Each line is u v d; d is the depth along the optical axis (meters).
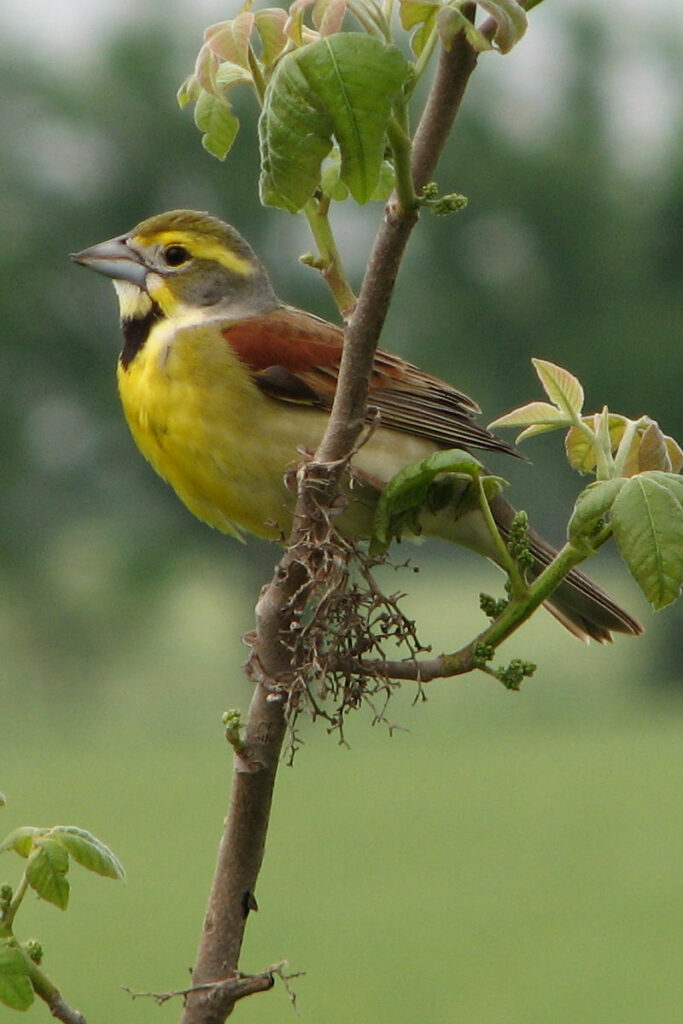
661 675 35.97
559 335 39.12
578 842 19.09
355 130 2.46
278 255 38.06
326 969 13.39
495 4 2.62
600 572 35.38
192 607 39.28
